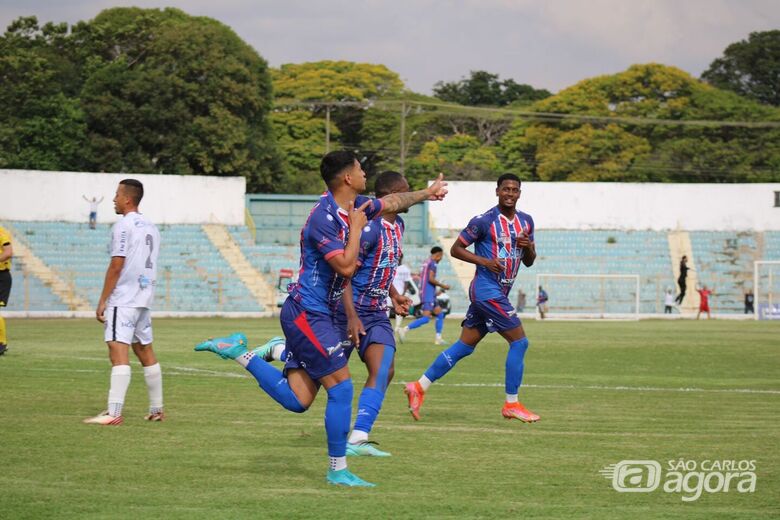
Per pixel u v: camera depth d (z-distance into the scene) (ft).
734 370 81.30
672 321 203.72
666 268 244.63
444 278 234.38
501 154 341.21
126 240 44.27
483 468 34.30
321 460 35.53
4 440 39.06
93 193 226.79
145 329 45.16
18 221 223.10
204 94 263.29
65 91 290.76
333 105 351.46
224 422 45.21
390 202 34.88
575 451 37.99
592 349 107.65
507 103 452.76
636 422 47.14
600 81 333.42
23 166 254.88
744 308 241.96
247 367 33.86
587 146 319.47
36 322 169.99
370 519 26.40
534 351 104.32
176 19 310.86
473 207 248.93
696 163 314.96
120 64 265.34
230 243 230.89
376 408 37.47
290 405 33.06
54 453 36.17
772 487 31.40
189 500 28.55
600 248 248.73
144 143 266.98
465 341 48.21
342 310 36.04
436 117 359.25
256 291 223.71
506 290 48.83
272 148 278.46
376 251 37.83
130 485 30.60
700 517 27.12
